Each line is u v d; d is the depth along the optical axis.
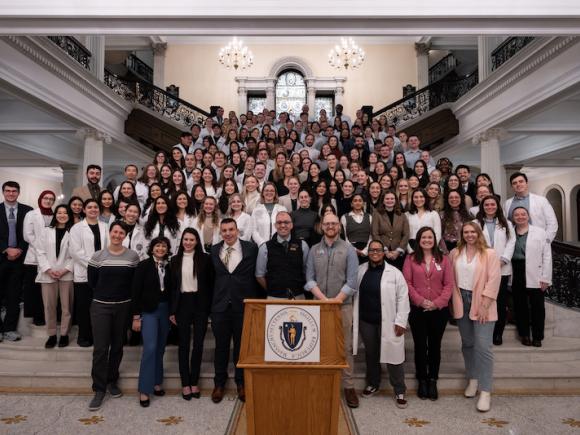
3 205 5.49
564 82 7.44
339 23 5.55
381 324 4.27
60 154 12.84
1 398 4.36
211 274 4.50
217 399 4.27
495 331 5.23
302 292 4.34
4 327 5.43
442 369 4.90
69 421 3.85
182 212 5.39
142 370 4.19
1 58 6.94
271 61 17.53
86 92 9.78
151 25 5.55
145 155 13.59
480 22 5.53
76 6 5.27
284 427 2.79
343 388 4.45
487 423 3.82
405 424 3.80
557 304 6.15
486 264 4.25
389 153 8.34
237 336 4.33
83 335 5.13
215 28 5.59
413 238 5.29
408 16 5.35
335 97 17.45
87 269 4.64
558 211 19.55
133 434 3.60
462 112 11.72
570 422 3.84
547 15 5.26
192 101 17.38
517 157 13.59
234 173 7.11
